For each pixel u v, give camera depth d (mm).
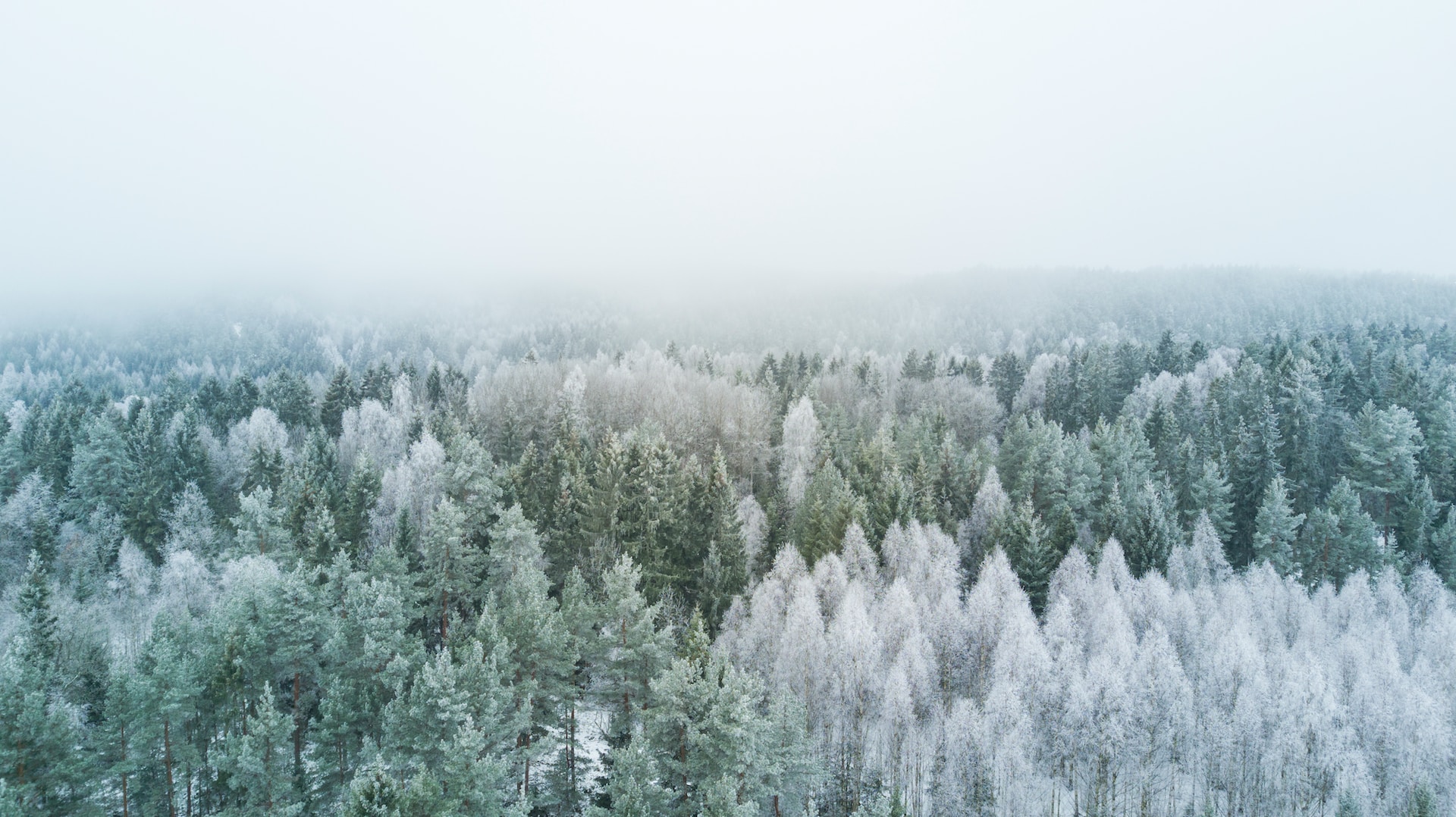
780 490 77688
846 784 43875
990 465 79750
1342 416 86312
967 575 63781
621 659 43969
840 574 54906
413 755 37844
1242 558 72812
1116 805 42125
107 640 49719
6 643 44688
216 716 41094
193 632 44219
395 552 50188
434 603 52906
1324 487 80875
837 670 46312
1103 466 76625
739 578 58656
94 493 74562
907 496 66750
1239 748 43812
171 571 57562
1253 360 95938
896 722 43625
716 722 36188
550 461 69750
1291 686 43812
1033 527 60062
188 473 77000
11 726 33375
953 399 111562
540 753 41406
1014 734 41281
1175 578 60125
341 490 71938
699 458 88000
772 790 37656
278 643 43219
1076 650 47188
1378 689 45125
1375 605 56594
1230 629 50312
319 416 105250
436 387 117000
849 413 110562
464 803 35281
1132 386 115500
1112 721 41969
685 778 39375
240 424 92562
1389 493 71312
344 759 40250
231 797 39250
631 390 108312
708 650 43688
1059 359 116438
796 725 40219
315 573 46281
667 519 61219
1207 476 71125
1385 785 42344
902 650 47188
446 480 61438
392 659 43219
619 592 45562
